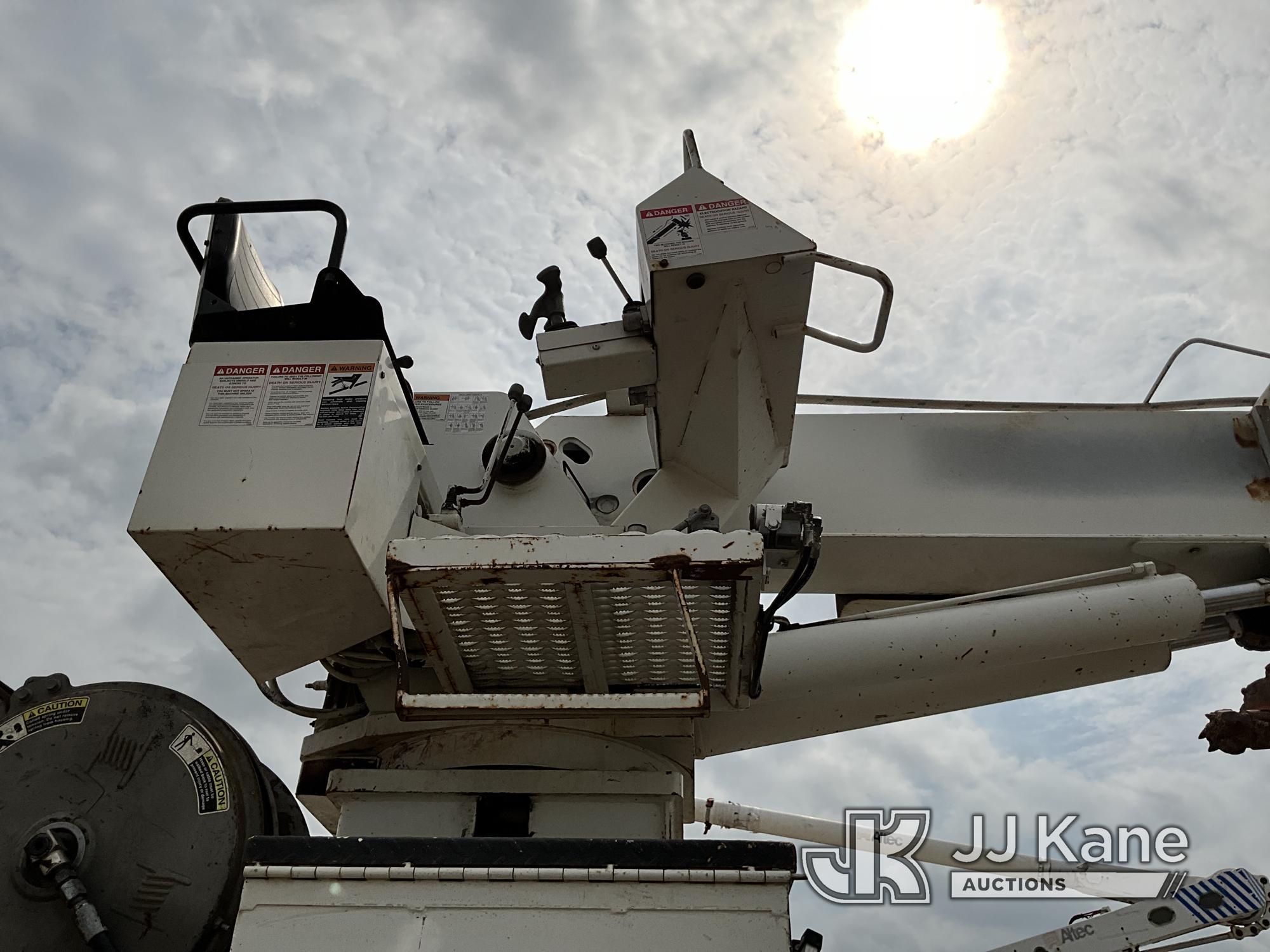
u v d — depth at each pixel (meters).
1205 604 2.82
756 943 1.78
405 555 1.97
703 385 2.61
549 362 2.55
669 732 2.49
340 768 2.44
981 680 3.02
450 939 1.79
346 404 2.24
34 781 2.22
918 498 3.13
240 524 2.06
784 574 3.17
